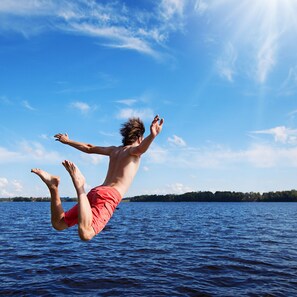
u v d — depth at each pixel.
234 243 18.78
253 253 15.27
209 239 20.61
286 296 8.91
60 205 4.11
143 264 12.89
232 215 52.72
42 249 16.67
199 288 9.61
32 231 25.94
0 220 39.56
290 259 13.77
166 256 14.60
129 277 10.87
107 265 12.73
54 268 12.22
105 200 4.06
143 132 4.74
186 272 11.55
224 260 13.60
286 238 21.11
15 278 10.78
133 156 4.38
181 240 20.09
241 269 11.98
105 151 4.67
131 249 16.59
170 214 56.72
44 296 8.92
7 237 21.72
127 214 56.88
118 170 4.36
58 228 4.15
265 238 21.11
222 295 8.98
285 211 69.38
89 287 9.77
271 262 13.14
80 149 4.77
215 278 10.73
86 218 3.70
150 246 17.64
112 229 27.55
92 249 16.69
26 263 13.12
